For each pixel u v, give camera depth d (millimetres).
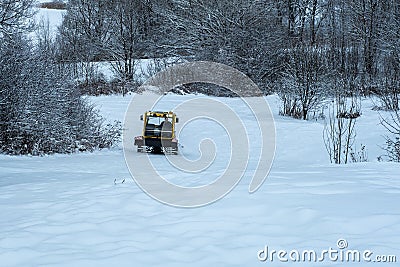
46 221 6453
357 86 31031
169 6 44594
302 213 6219
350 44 41188
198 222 6129
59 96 19656
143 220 6359
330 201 6789
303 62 26859
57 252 5227
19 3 20422
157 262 4879
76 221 6391
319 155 18500
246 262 4832
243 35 38875
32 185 9445
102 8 45719
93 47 44781
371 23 38656
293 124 23375
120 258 4984
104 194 7953
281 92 28875
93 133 20828
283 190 7598
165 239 5574
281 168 11422
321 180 8547
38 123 18422
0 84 17859
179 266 4770
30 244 5551
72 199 7715
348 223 5801
